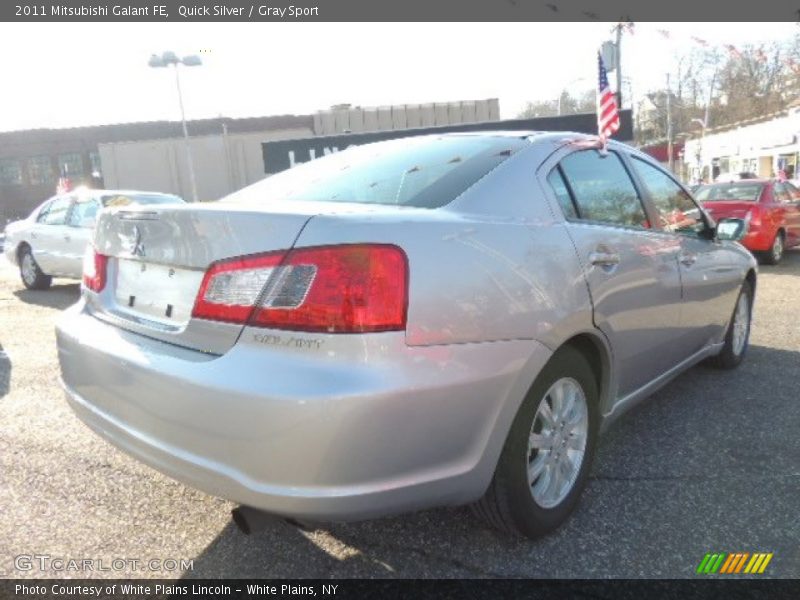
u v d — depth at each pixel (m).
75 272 8.98
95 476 3.15
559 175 2.83
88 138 51.97
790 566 2.38
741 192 11.42
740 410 3.89
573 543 2.54
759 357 5.03
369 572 2.40
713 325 4.08
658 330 3.24
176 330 2.25
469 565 2.42
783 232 11.34
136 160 31.78
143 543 2.59
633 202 3.30
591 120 18.44
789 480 3.01
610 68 14.71
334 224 2.01
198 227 2.20
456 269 2.13
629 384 3.13
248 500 1.97
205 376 2.02
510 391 2.23
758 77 36.78
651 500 2.85
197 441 2.06
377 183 2.70
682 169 48.81
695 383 4.39
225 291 2.08
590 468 2.79
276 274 1.99
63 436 3.64
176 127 50.75
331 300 1.93
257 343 2.00
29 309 8.16
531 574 2.36
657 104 40.16
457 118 31.78
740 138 39.44
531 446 2.48
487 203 2.46
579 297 2.54
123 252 2.51
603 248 2.78
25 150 52.16
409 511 2.08
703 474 3.08
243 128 48.22
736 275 4.33
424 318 2.02
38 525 2.71
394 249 2.02
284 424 1.89
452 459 2.12
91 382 2.47
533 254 2.41
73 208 9.19
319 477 1.91
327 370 1.91
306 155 20.75
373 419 1.91
